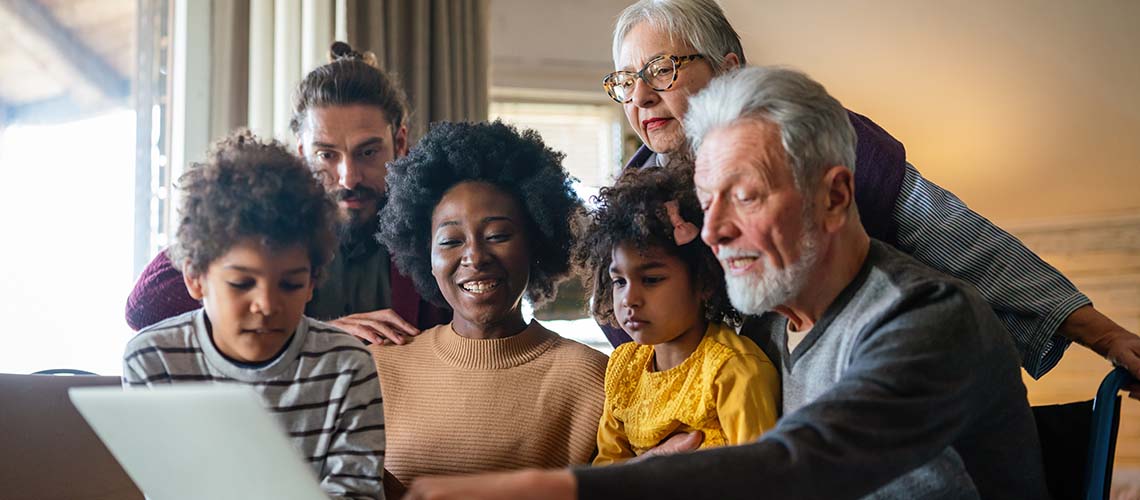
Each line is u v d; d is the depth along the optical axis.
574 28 4.44
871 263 1.38
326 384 1.42
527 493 0.99
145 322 2.05
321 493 1.08
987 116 4.70
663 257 1.55
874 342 1.25
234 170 1.35
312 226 1.38
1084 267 4.84
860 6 4.45
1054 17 4.27
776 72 1.36
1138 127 4.50
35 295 3.08
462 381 1.77
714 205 1.33
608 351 4.23
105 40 3.21
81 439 1.71
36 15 3.12
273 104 3.22
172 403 1.05
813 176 1.32
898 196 1.80
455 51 3.71
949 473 1.35
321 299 2.02
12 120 3.09
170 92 3.23
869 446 1.12
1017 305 1.74
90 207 3.17
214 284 1.35
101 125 3.20
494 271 1.73
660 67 1.88
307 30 3.24
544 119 4.46
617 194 1.59
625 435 1.65
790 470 1.07
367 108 2.11
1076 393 4.74
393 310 1.98
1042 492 1.52
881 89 4.75
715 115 1.37
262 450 1.06
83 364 3.12
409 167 1.79
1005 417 1.39
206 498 1.18
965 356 1.24
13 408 1.65
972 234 1.77
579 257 1.74
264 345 1.37
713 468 1.05
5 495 1.60
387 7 3.56
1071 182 4.78
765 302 1.35
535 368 1.77
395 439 1.76
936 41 4.49
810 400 1.40
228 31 3.21
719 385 1.49
